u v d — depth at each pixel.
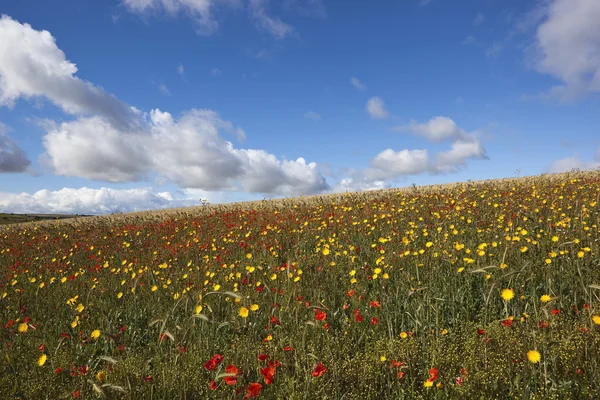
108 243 13.66
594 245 6.50
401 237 8.89
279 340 4.52
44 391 3.94
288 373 3.96
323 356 4.25
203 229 13.73
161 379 3.89
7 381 4.07
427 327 4.66
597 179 14.61
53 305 7.01
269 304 5.70
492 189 14.78
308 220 12.59
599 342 3.77
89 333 5.30
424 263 6.66
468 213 10.52
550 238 7.06
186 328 4.70
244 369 4.00
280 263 8.30
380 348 4.34
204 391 3.79
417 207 12.54
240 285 6.72
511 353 3.86
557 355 3.59
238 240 10.95
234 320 4.96
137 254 11.54
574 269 5.66
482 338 4.09
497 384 3.49
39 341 5.16
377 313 5.26
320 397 3.58
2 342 4.71
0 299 7.02
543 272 5.70
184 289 6.42
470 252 6.88
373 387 3.76
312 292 6.24
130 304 6.45
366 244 9.02
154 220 18.17
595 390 3.17
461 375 3.59
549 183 15.21
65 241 15.02
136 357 4.51
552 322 4.06
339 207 14.59
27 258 12.55
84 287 8.00
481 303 5.40
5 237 17.30
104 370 4.18
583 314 4.50
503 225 8.73
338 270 7.27
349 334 4.93
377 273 6.02
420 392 3.67
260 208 18.17
